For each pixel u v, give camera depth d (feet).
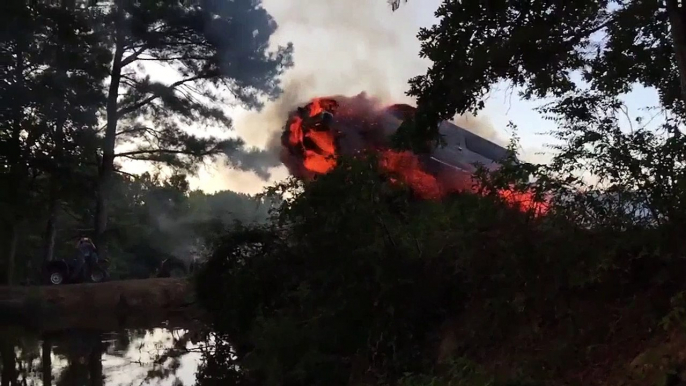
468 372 20.67
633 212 20.33
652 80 25.34
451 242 24.35
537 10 23.71
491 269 22.90
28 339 56.34
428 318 25.76
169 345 51.44
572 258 20.42
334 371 26.58
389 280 25.50
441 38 25.53
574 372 18.71
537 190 21.47
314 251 29.43
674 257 18.90
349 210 27.09
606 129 21.20
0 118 86.99
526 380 18.93
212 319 45.06
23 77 90.33
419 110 27.09
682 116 23.58
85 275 84.53
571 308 20.61
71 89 91.91
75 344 53.42
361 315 26.71
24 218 90.48
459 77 24.95
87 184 97.35
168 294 72.95
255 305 40.11
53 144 91.30
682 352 15.71
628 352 18.01
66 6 93.91
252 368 31.78
